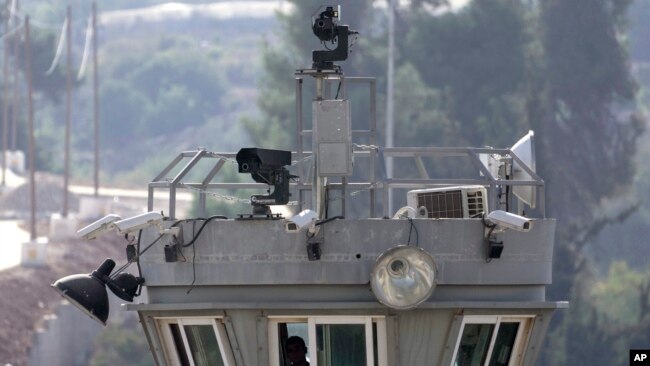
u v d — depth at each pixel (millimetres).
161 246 63531
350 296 62656
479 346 63719
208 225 63062
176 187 67500
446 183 65062
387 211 64750
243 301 63219
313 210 63906
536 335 63812
